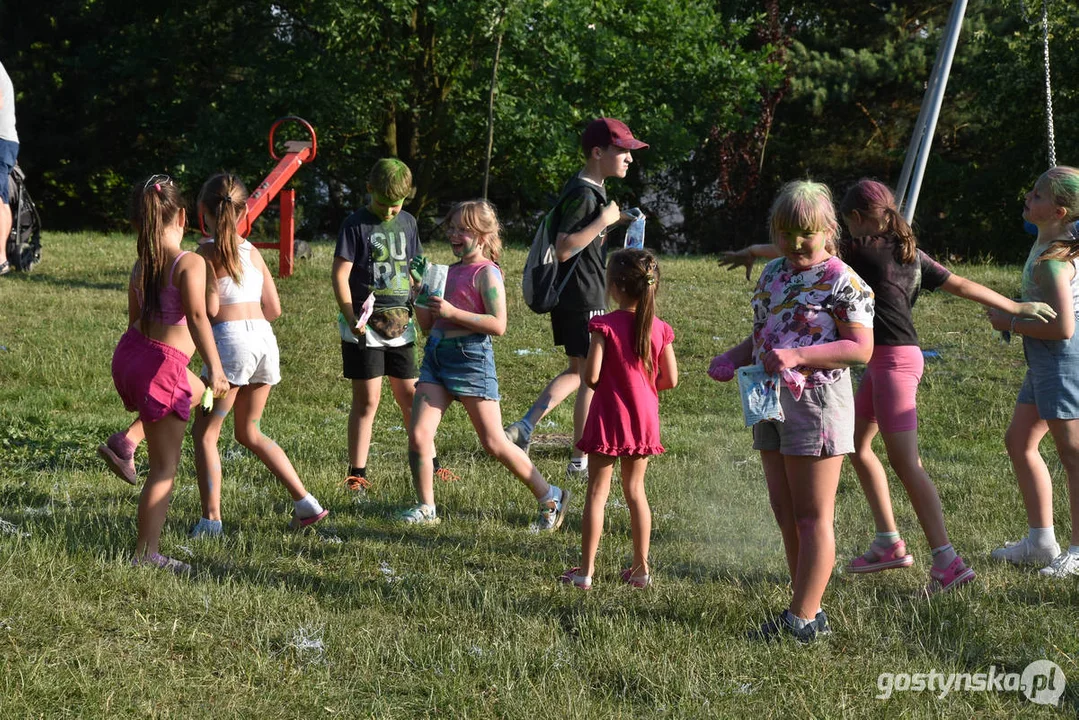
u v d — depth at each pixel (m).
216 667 3.74
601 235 6.62
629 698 3.61
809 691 3.64
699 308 13.84
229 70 28.16
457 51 25.78
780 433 4.05
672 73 27.27
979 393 10.50
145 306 4.61
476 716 3.45
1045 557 5.17
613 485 6.72
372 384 6.52
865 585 4.82
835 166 33.47
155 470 4.70
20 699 3.32
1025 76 26.53
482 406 5.57
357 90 24.64
